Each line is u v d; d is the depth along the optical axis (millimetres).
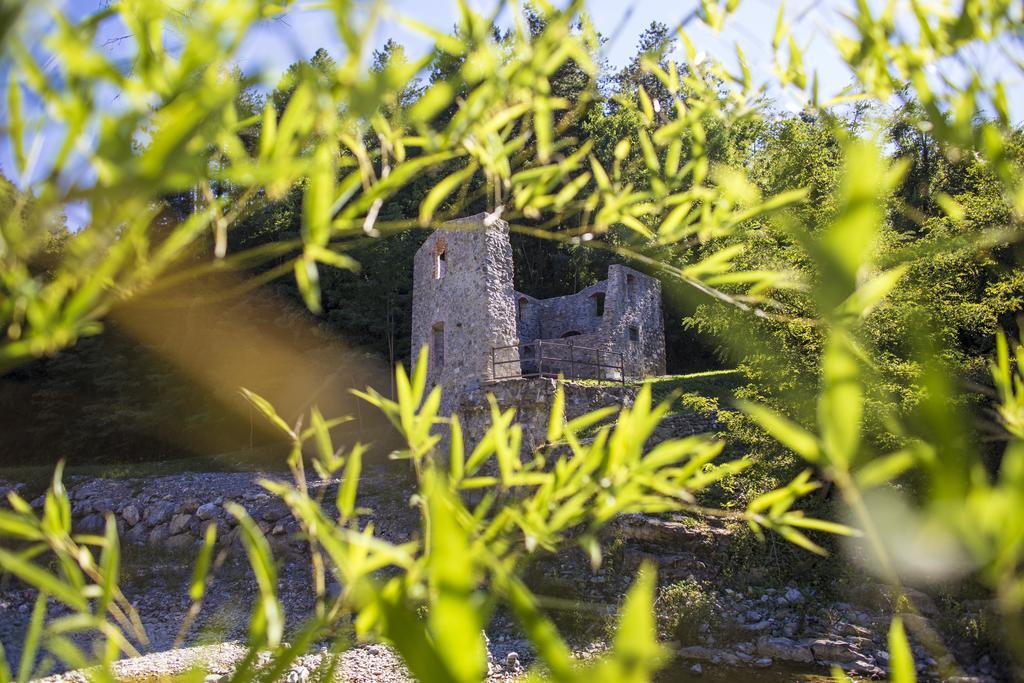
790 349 11297
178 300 730
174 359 31188
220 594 16812
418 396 1175
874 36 1056
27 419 33250
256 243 20797
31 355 636
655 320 27219
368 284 30594
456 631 505
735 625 12156
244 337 31156
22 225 583
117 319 30750
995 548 550
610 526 14758
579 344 25016
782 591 12938
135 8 673
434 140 909
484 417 19266
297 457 1082
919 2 1042
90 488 24688
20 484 26156
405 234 30484
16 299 617
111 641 875
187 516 21531
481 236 20719
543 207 1128
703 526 14078
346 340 31594
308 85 694
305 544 18734
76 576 911
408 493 19562
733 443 15195
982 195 7496
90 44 612
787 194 1019
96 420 31750
